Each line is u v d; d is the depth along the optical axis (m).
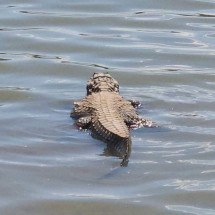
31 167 22.78
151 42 34.72
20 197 21.02
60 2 40.03
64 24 37.03
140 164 22.88
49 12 38.53
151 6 39.72
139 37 35.41
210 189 21.34
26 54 33.38
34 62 32.25
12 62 32.19
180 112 26.77
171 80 30.14
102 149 24.00
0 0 40.38
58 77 30.88
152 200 20.80
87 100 26.67
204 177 22.08
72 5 39.62
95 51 33.66
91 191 21.33
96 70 31.45
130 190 21.34
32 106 27.53
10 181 21.92
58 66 31.86
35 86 29.83
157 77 30.45
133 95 28.50
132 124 25.45
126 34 35.78
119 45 34.31
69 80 30.55
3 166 22.84
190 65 31.94
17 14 38.19
